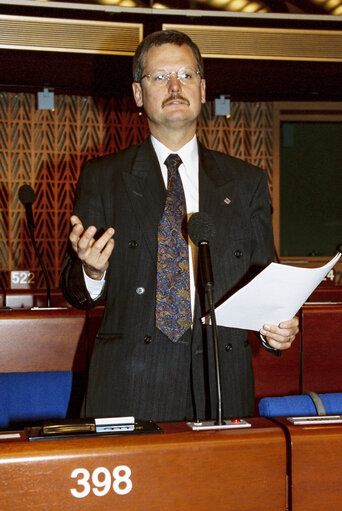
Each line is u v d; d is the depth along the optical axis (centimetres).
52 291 399
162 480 100
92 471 97
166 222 154
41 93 637
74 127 709
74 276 149
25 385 254
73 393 258
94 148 712
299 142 837
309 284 133
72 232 132
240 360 157
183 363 150
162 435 103
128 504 99
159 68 160
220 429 108
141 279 154
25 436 105
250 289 129
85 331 244
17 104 696
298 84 634
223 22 540
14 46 513
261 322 143
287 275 128
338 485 104
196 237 130
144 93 163
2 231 695
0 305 384
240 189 167
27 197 296
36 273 697
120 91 647
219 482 102
